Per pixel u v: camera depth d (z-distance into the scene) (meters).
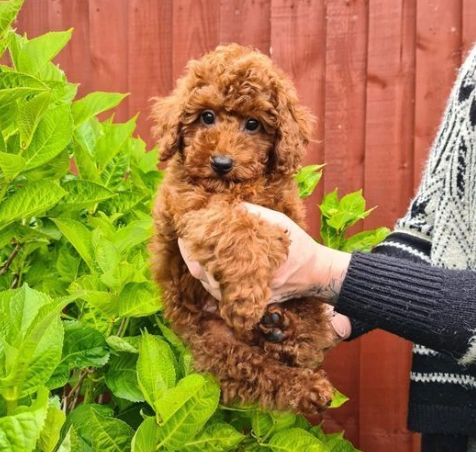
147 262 0.77
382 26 1.22
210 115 0.77
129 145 0.97
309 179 1.02
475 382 0.79
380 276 0.70
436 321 0.68
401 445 1.26
